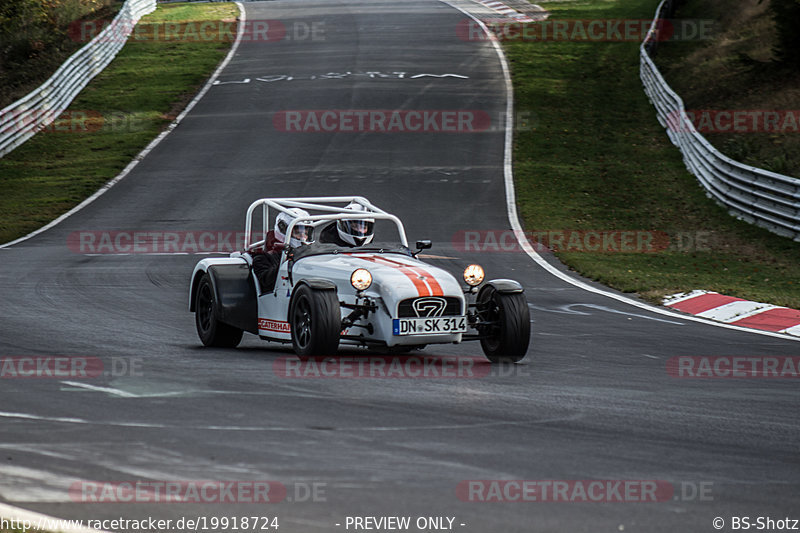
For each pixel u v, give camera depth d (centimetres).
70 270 6241
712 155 9431
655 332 4488
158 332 4209
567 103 13725
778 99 12200
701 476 2055
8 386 2850
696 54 15600
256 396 2733
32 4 18475
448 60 16288
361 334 3388
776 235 7875
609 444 2292
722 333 4509
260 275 3850
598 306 5284
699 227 8362
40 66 15962
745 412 2759
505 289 3450
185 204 9162
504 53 16825
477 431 2369
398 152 11288
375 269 3428
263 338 3822
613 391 3003
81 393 2753
